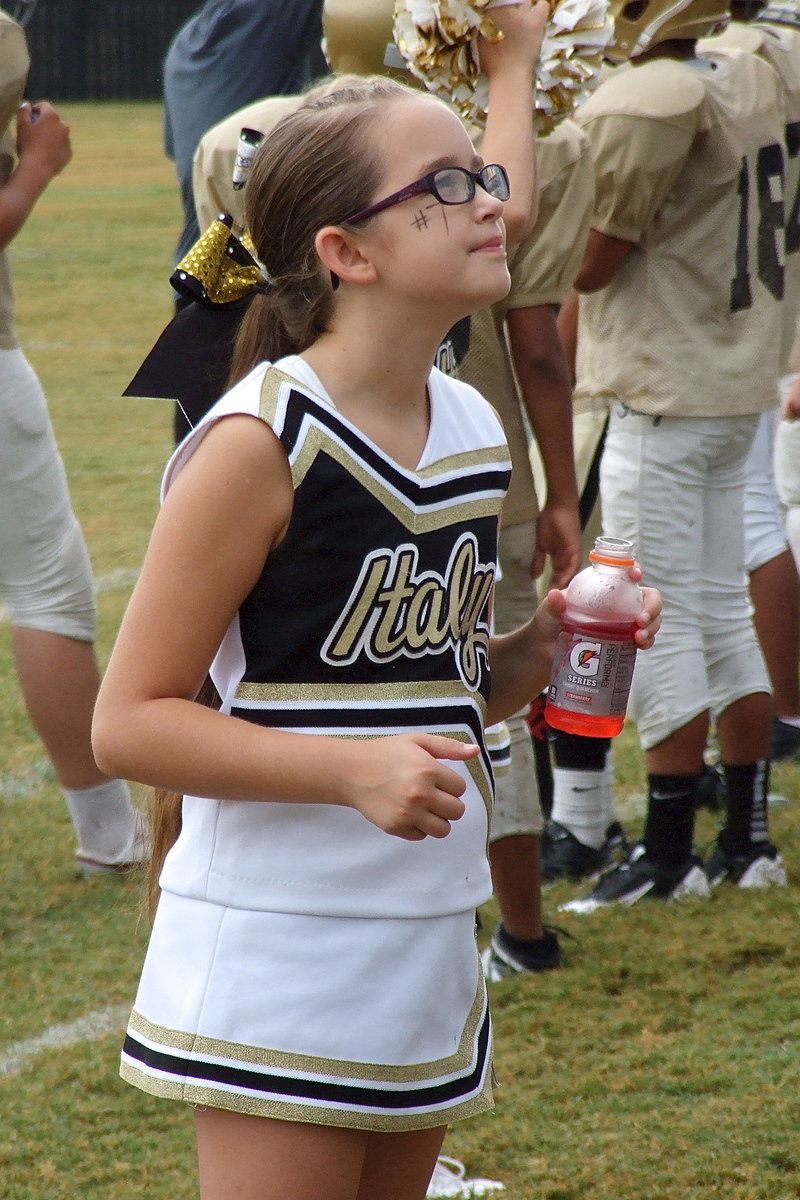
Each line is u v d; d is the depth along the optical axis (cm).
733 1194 866
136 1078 571
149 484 2822
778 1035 1049
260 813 559
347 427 554
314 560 548
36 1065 1050
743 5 1417
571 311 1448
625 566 657
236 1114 557
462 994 590
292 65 1741
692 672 1259
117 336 4300
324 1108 549
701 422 1243
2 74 1206
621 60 1003
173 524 543
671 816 1283
